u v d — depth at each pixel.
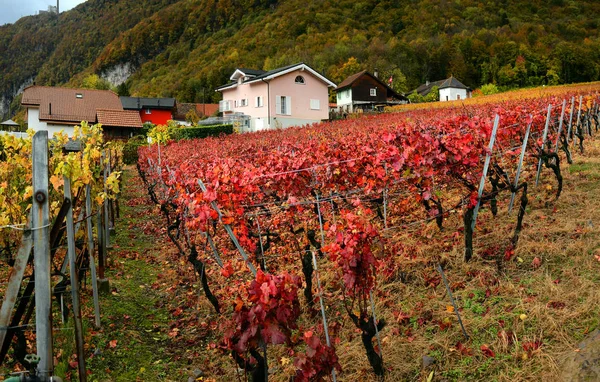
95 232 6.62
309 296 5.22
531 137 8.23
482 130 6.23
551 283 4.49
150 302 5.98
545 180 7.63
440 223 6.19
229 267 4.94
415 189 6.54
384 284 5.30
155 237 9.35
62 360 4.24
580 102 9.95
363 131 16.00
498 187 6.73
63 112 40.09
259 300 2.92
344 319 4.88
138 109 50.06
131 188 16.58
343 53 84.06
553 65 80.56
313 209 6.91
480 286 4.86
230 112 42.81
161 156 14.73
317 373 3.22
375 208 7.44
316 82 39.31
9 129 41.72
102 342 4.75
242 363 3.37
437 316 4.55
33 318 4.54
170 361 4.60
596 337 3.62
